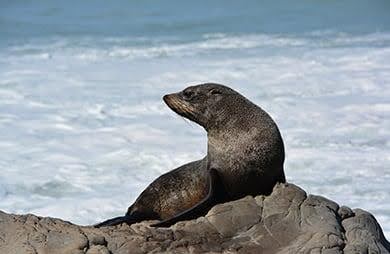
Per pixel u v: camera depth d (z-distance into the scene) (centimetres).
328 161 5688
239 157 3294
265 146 3281
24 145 6262
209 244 2897
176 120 6831
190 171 3450
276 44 10525
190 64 9312
